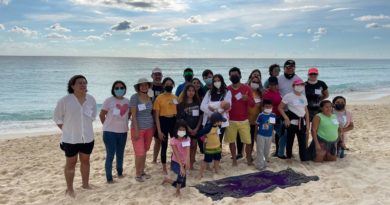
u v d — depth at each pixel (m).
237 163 7.27
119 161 6.65
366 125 11.92
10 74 55.56
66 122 5.49
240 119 6.80
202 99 7.21
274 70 7.49
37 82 40.16
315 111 7.44
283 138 7.44
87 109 5.59
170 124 6.55
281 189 5.71
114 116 6.22
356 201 5.20
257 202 5.26
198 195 5.62
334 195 5.49
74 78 5.44
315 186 5.87
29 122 16.16
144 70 78.00
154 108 6.50
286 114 7.15
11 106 21.64
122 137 6.41
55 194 5.96
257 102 7.15
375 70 87.50
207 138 6.39
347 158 7.50
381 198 5.30
